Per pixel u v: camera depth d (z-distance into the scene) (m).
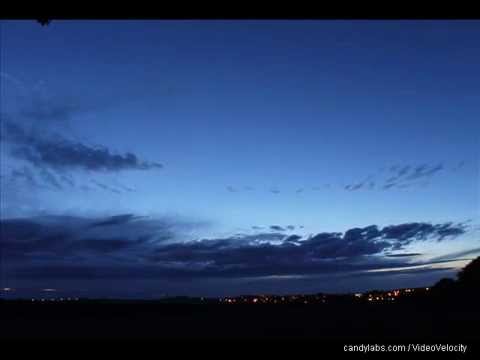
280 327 10.95
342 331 9.91
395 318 12.45
